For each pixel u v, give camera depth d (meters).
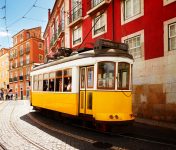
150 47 13.02
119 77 9.43
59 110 11.62
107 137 8.89
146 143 7.95
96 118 9.03
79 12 20.94
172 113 11.52
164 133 9.58
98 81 9.20
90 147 7.54
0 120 13.39
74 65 10.38
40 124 11.95
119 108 9.28
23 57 55.75
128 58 9.70
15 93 59.09
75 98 10.22
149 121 12.33
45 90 13.51
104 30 17.53
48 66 13.20
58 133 9.73
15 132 9.98
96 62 9.27
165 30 12.16
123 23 15.30
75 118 10.84
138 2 14.20
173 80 11.57
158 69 12.46
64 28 24.72
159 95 12.30
